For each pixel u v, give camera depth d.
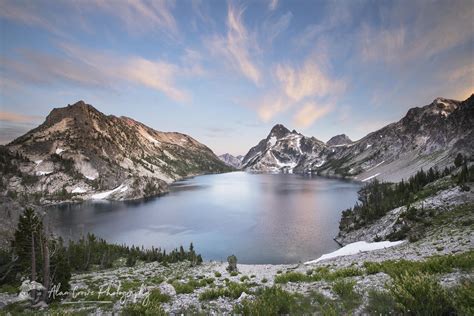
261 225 125.06
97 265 68.62
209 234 115.69
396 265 17.61
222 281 28.09
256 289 17.17
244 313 12.56
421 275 10.95
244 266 59.12
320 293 13.69
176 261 75.50
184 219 149.38
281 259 82.44
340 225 107.31
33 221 28.31
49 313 17.67
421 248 36.19
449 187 75.31
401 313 9.62
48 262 23.20
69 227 138.50
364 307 10.96
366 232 84.75
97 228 135.62
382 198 121.31
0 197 112.06
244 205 186.75
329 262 44.03
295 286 17.89
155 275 49.38
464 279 11.45
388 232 69.19
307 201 192.62
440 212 62.72
